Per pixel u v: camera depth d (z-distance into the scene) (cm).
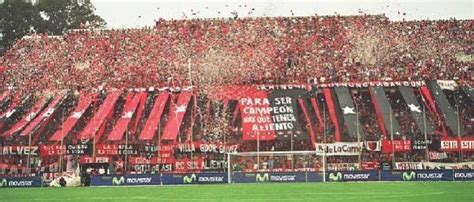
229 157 4738
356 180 4578
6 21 8031
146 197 3278
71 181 4581
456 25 7212
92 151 5231
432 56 6712
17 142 5653
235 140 5728
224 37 7300
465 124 5719
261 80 6519
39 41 7356
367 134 5650
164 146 5288
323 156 4769
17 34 8019
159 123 5469
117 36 7400
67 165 5297
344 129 5794
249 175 4600
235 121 5956
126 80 6600
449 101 6119
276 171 4647
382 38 7050
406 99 6072
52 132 5853
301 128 5797
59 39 7388
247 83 6494
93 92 6431
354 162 5244
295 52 6944
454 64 6562
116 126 5850
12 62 7012
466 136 5531
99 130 5731
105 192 3734
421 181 4462
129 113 6066
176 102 6216
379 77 6406
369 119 5888
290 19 7538
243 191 3575
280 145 5619
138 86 6494
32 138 5662
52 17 8206
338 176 4591
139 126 5938
